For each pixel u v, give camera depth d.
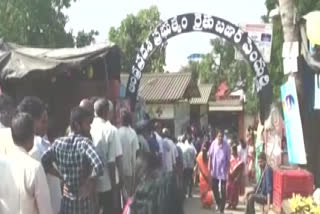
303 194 10.08
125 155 9.48
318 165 11.33
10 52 11.28
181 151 18.08
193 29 15.23
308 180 10.14
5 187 4.94
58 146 6.40
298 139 10.76
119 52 12.47
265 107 14.92
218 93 48.66
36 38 31.56
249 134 25.58
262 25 15.06
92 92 12.31
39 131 6.30
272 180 11.96
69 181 6.38
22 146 5.13
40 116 6.16
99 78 12.41
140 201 5.22
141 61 15.62
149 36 15.55
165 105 32.00
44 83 11.98
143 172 5.33
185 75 33.88
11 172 4.98
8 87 11.66
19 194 4.96
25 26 30.55
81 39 33.47
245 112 47.03
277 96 16.77
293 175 10.17
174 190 5.22
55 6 32.59
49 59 10.94
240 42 15.06
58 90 12.15
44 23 31.75
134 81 15.61
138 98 16.52
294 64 10.85
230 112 48.75
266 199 12.10
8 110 6.11
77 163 6.35
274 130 13.90
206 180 17.28
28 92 11.86
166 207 5.16
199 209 17.11
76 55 11.33
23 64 10.91
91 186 6.45
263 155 12.71
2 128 5.78
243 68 45.72
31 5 31.17
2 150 5.25
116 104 12.85
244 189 18.55
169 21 15.41
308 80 11.13
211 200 17.16
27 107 6.10
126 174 9.43
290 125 10.98
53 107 12.09
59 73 10.92
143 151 5.48
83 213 6.43
